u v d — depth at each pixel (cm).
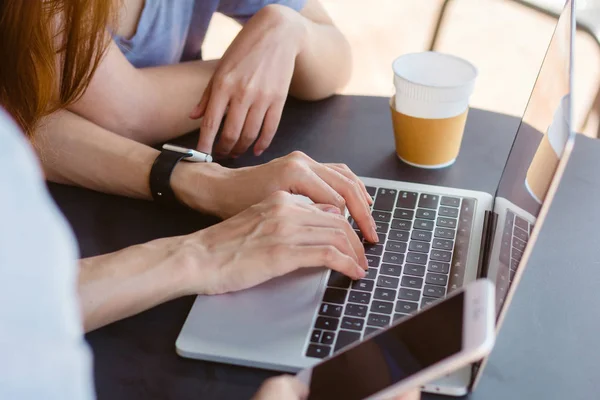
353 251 88
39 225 41
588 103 236
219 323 80
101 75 114
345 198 98
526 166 80
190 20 144
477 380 71
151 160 105
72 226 98
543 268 89
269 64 117
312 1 142
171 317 83
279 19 122
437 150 107
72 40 97
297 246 86
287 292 85
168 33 139
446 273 88
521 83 246
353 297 84
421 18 302
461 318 58
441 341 58
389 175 108
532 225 65
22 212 40
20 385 41
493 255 84
